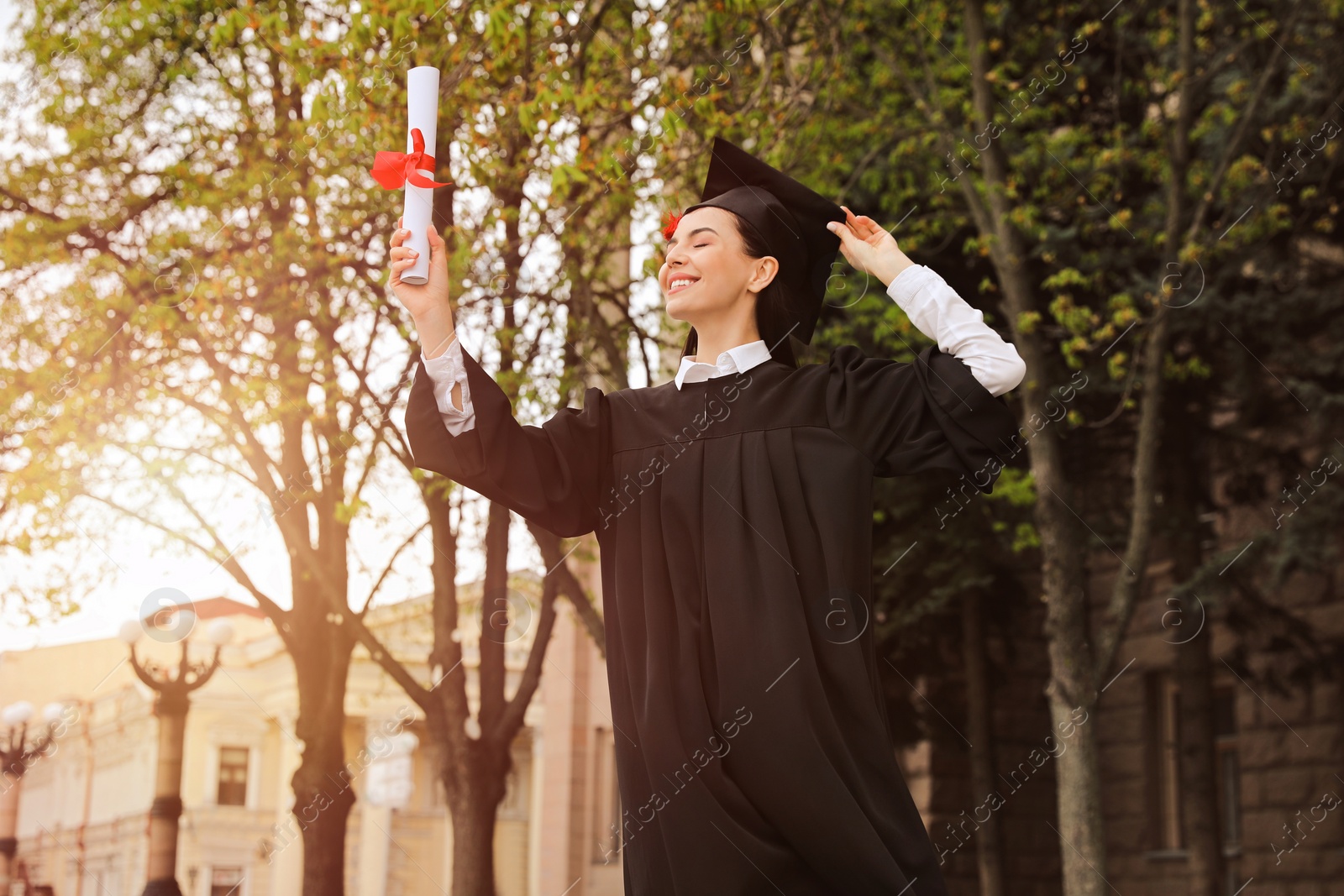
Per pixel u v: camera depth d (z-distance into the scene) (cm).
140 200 891
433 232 188
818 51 941
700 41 868
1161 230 1006
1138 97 1105
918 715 1259
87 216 881
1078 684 830
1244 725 1269
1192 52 913
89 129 879
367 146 766
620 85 853
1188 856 1319
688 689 174
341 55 737
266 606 854
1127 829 1409
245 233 856
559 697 1407
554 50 824
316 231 816
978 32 939
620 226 916
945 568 1124
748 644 171
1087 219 1028
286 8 839
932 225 1057
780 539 176
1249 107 920
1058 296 905
